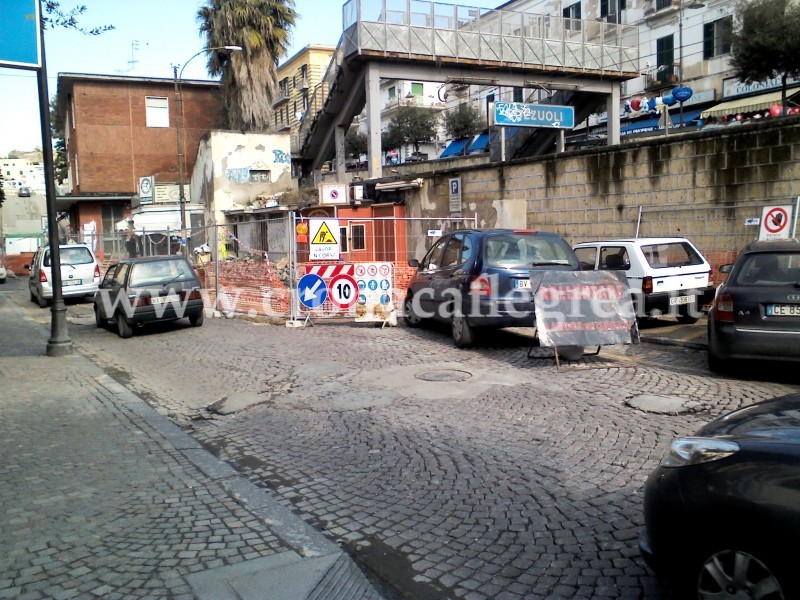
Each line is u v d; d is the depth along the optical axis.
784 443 2.92
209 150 31.42
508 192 16.72
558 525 4.36
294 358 10.18
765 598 2.72
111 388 8.79
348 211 21.53
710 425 3.54
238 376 9.30
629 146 13.91
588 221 14.90
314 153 30.34
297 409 7.55
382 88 55.28
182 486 5.23
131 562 3.92
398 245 19.52
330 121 26.73
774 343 7.37
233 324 14.41
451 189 18.33
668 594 3.46
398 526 4.47
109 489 5.15
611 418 6.58
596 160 14.60
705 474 3.00
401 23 21.70
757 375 8.15
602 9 35.97
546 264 9.94
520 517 4.51
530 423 6.56
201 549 4.09
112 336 13.88
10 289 30.50
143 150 38.91
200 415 7.59
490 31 23.17
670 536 3.06
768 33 21.70
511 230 10.44
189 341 12.48
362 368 9.34
